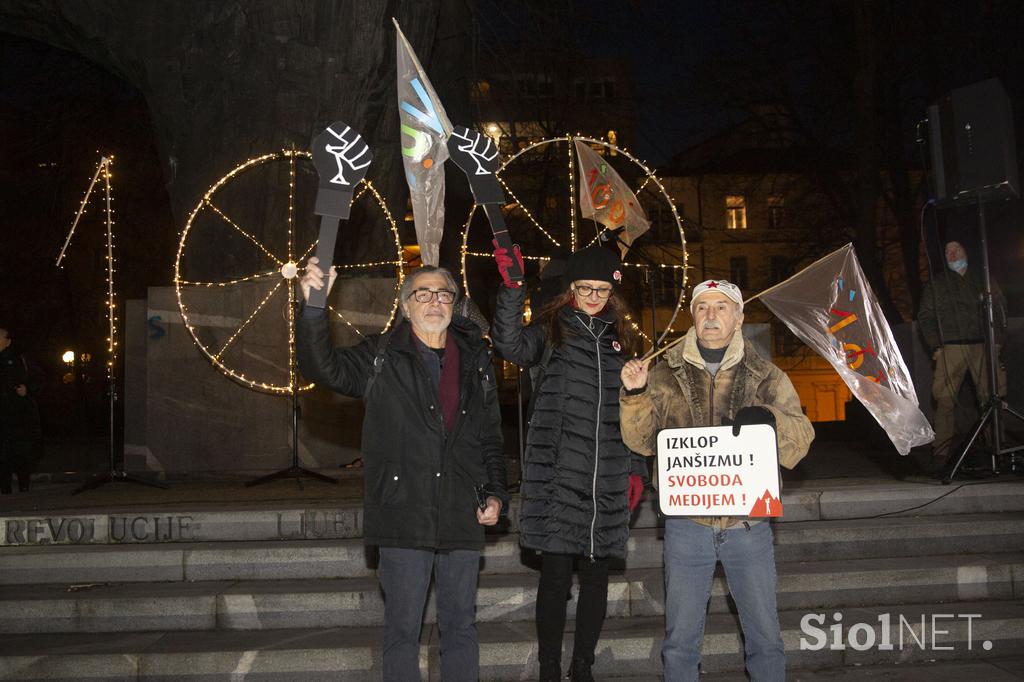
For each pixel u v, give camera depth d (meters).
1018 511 5.70
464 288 5.79
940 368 7.00
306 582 4.96
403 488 3.43
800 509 5.54
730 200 41.72
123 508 5.70
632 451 3.75
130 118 17.80
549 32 14.95
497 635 4.45
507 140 18.11
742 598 3.36
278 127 9.06
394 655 3.38
